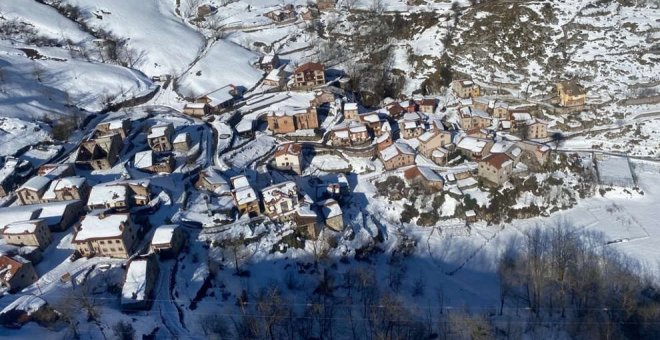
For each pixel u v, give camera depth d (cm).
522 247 13162
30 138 15838
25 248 11550
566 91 17938
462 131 17238
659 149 16538
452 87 19550
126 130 16400
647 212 14325
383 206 14550
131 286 10506
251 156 15912
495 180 14738
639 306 10825
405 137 16862
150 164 14575
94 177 14412
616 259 12506
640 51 19762
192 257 12000
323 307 11056
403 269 12744
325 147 16262
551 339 10569
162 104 18888
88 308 9788
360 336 10456
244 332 10094
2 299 10375
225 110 18075
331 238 12888
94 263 11506
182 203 13488
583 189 15125
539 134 16900
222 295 11275
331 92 18575
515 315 11144
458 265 12950
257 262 12275
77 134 16625
